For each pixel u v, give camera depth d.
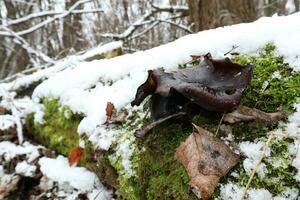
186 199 1.23
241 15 4.50
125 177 1.57
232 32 1.71
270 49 1.52
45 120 2.55
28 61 7.74
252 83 1.42
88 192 1.95
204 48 1.74
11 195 2.20
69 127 2.28
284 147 1.20
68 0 8.02
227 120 1.31
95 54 3.70
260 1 6.62
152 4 5.69
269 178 1.17
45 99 2.64
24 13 7.86
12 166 2.38
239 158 1.24
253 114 1.30
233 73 1.38
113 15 8.45
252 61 1.52
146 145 1.50
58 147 2.39
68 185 2.05
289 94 1.31
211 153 1.22
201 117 1.39
